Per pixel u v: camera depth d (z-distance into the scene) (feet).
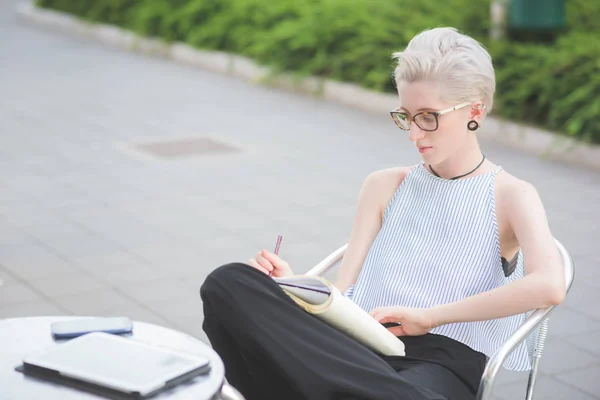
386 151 27.14
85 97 34.60
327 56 35.01
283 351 7.68
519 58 29.55
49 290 16.35
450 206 8.99
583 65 27.37
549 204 21.98
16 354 7.52
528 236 8.50
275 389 8.34
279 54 36.45
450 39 8.64
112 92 35.55
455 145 8.74
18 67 40.57
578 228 20.15
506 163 25.75
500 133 27.73
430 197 9.16
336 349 7.67
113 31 46.85
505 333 9.14
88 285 16.62
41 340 7.84
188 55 41.83
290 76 35.60
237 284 7.84
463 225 8.91
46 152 26.66
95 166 25.13
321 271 9.81
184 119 31.09
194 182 23.63
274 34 36.14
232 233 19.65
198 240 19.19
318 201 22.09
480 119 8.80
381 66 32.99
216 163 25.53
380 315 8.50
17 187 23.02
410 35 32.42
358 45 34.27
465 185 8.98
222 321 7.97
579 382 13.11
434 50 8.55
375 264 9.30
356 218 9.70
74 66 41.04
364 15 34.45
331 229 20.03
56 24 51.98
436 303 8.87
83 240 19.07
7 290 16.33
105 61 42.32
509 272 9.04
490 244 8.81
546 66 28.14
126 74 39.32
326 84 34.45
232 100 34.35
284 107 33.22
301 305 8.09
